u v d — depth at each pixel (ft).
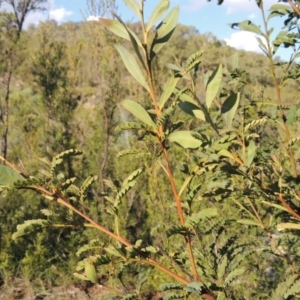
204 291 3.66
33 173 20.72
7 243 17.44
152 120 3.43
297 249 5.90
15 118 23.97
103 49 22.08
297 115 5.28
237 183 4.59
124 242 3.61
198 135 3.54
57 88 23.77
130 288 13.82
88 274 3.31
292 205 4.66
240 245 4.93
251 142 3.91
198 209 8.72
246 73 5.91
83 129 23.61
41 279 17.58
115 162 20.76
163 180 15.61
